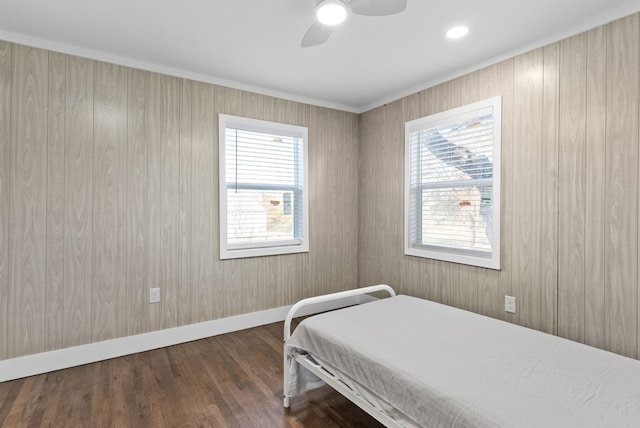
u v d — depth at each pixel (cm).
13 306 229
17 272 231
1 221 225
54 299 243
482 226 276
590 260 212
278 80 312
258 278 336
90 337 255
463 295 289
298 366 203
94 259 256
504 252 257
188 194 295
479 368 147
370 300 386
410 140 336
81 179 251
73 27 221
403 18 209
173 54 261
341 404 205
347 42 241
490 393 128
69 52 245
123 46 248
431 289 317
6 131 226
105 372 240
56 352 243
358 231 403
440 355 160
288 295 356
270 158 342
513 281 252
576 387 133
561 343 175
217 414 193
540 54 234
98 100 256
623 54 196
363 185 395
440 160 309
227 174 317
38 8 199
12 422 184
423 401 134
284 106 346
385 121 364
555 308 229
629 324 196
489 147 268
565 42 221
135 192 271
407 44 242
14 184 229
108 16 208
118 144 264
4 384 222
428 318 213
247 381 229
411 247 337
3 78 224
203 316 305
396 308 234
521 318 248
